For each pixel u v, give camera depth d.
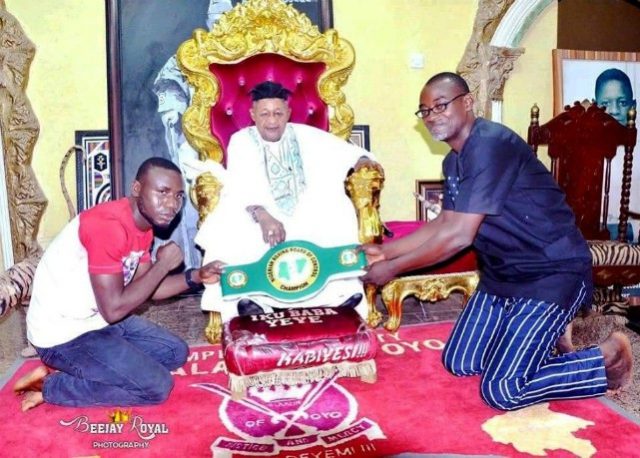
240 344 2.43
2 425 2.34
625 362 2.39
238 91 3.70
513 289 2.49
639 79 4.85
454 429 2.26
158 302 4.18
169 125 4.29
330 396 2.57
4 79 4.09
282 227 2.89
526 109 4.77
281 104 3.00
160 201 2.23
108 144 4.32
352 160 3.20
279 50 3.72
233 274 2.64
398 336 3.34
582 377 2.35
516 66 4.70
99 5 4.25
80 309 2.34
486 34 4.54
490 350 2.58
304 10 4.40
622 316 3.72
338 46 3.78
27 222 4.27
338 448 2.13
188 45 3.60
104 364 2.39
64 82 4.28
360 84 4.57
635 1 5.77
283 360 2.44
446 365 2.74
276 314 2.64
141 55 4.25
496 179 2.30
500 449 2.10
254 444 2.17
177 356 2.75
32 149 4.26
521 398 2.32
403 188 4.74
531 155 2.41
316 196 3.13
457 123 2.40
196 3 4.29
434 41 4.63
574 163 3.97
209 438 2.22
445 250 2.37
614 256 3.64
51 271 2.33
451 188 2.56
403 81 4.62
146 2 4.24
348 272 2.70
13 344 3.38
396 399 2.54
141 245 2.36
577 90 4.76
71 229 2.30
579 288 2.43
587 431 2.23
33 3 4.18
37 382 2.47
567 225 2.42
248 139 3.12
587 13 6.39
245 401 2.54
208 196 3.09
